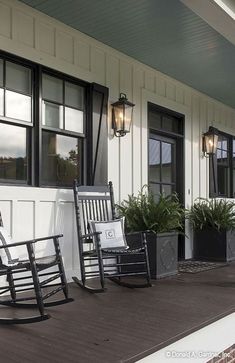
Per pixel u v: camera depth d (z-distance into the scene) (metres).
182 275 4.87
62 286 3.32
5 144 3.88
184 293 3.88
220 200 6.62
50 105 4.30
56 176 4.36
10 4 3.83
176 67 5.51
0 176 3.83
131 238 4.71
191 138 6.46
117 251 4.01
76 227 4.40
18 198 3.86
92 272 4.18
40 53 4.11
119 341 2.53
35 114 4.11
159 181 5.90
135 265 4.58
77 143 4.62
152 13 4.04
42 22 4.14
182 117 6.26
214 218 6.16
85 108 4.69
